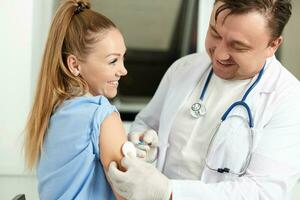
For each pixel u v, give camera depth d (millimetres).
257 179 1184
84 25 1086
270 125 1241
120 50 1105
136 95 2578
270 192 1163
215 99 1375
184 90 1443
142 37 2637
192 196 1136
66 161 1076
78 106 1075
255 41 1125
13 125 1936
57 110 1118
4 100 1922
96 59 1083
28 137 1202
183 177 1368
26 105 1928
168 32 2607
